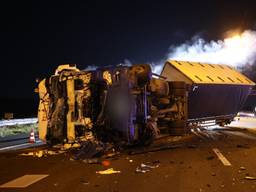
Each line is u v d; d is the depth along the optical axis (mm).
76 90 13773
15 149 15070
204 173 8742
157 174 8742
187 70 16391
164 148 12797
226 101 18312
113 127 13031
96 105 13648
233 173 8664
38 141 18391
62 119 13922
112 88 13008
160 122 14664
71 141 13688
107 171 9148
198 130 17953
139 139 13117
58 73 14852
